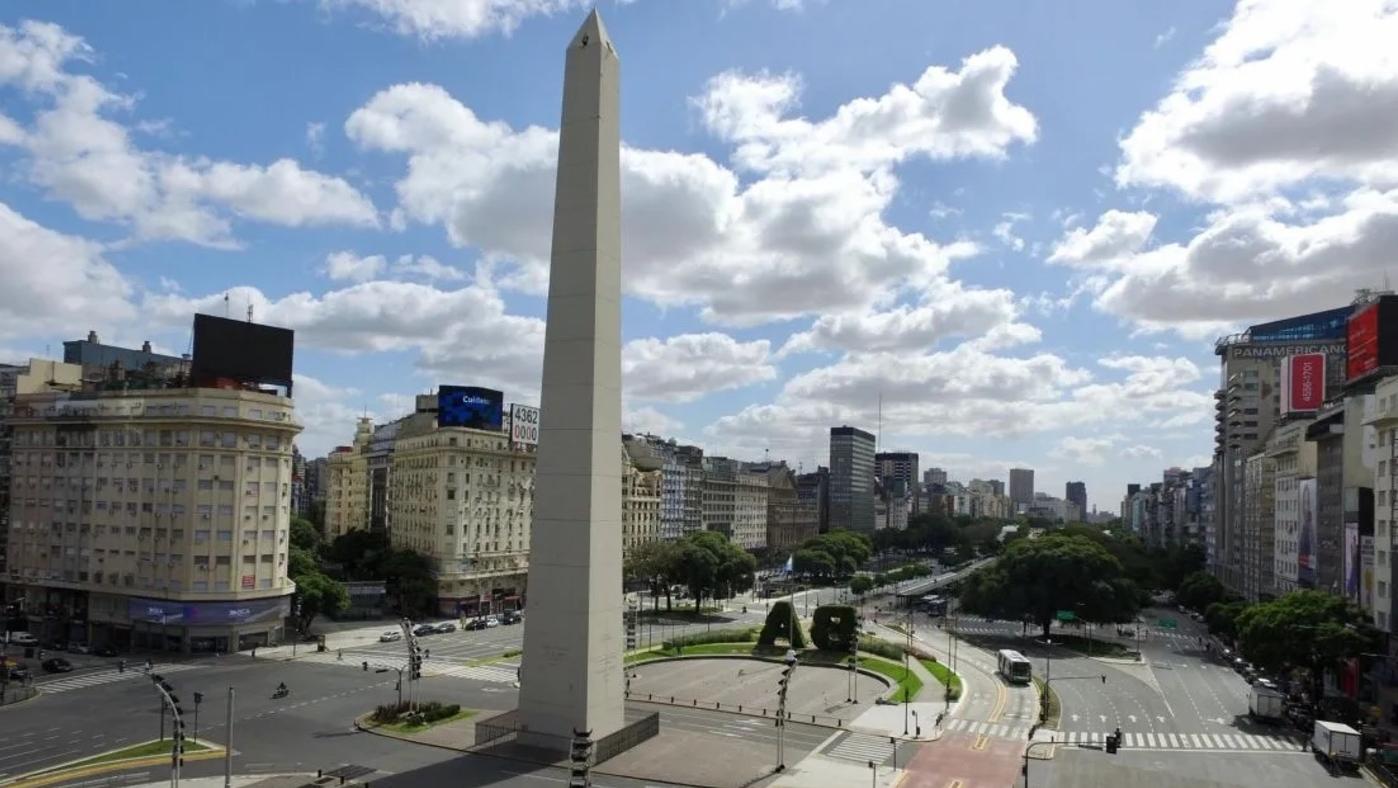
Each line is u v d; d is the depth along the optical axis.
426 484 146.38
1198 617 167.50
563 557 60.44
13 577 112.88
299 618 115.25
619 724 63.50
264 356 108.69
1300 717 77.25
